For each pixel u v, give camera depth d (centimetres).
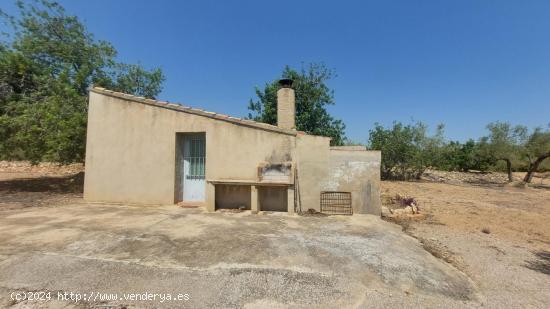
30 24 1266
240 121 778
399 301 316
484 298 341
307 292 325
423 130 2580
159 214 698
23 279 344
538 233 698
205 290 324
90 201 868
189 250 440
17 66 1149
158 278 350
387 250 465
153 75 1717
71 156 1112
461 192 1658
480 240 604
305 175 755
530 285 385
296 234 539
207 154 800
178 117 821
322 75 2022
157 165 826
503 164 2845
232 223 615
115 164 853
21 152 1160
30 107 1065
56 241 469
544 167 2953
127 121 852
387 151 2367
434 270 404
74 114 1064
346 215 725
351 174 750
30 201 875
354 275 370
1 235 498
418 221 762
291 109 906
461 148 3438
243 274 363
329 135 1977
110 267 378
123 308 290
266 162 761
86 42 1415
